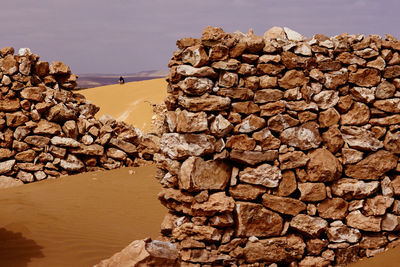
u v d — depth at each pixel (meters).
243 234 5.78
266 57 5.90
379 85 6.20
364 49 6.16
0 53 10.96
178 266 4.41
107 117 12.23
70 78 12.17
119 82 41.75
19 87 10.90
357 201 6.10
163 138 6.04
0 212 8.05
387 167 6.17
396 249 6.18
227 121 5.78
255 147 5.88
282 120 5.91
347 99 6.11
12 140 10.78
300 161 5.89
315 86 6.03
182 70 5.82
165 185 6.09
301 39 6.15
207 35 5.82
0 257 5.93
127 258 4.20
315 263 5.93
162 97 33.03
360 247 6.17
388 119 6.16
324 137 6.07
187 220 5.88
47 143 11.02
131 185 10.48
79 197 9.39
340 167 6.07
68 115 11.39
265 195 5.88
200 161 5.72
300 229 5.90
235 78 5.84
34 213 8.07
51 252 6.28
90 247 6.61
